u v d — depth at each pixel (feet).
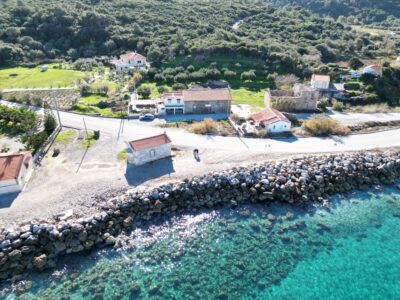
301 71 351.46
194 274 129.90
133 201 157.89
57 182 171.53
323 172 184.75
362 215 163.43
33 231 139.64
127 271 130.62
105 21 462.60
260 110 252.42
